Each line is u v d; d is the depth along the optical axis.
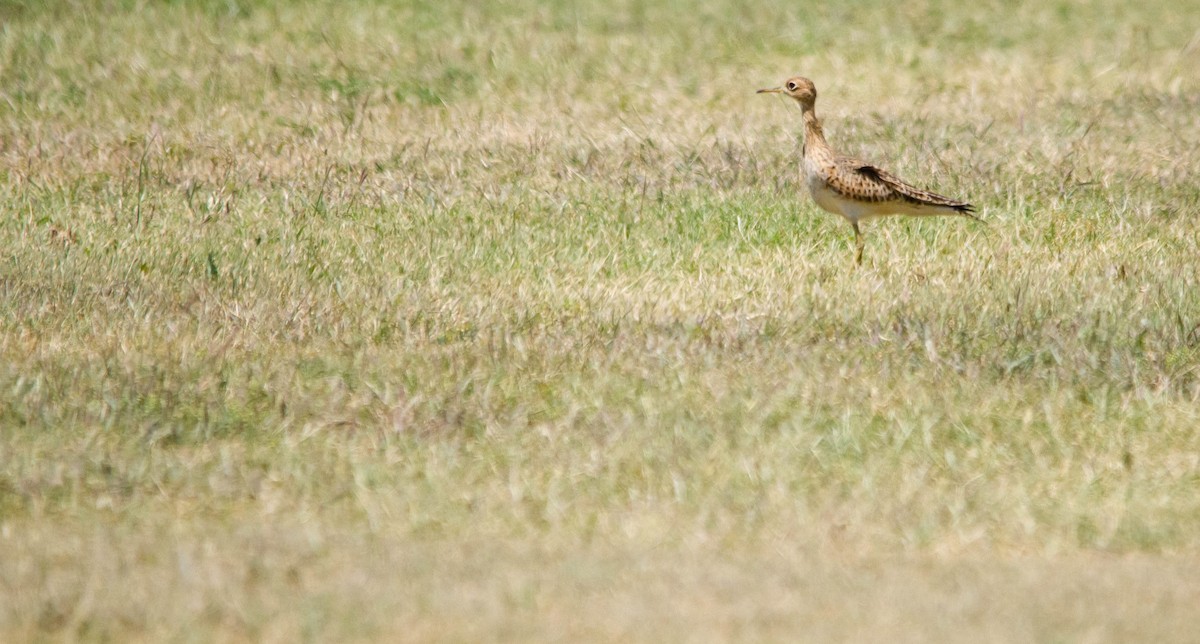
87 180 30.72
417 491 17.55
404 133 34.31
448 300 24.02
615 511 17.09
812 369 21.20
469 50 40.41
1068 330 22.62
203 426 19.23
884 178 26.50
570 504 17.27
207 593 14.72
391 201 29.38
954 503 17.27
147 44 39.50
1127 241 27.17
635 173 31.11
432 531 16.61
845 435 18.88
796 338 22.50
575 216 28.62
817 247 27.28
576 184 30.47
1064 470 18.33
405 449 18.70
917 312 23.38
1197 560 16.00
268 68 38.16
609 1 45.53
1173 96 38.22
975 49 42.84
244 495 17.50
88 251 26.25
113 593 14.72
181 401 20.00
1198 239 27.19
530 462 18.41
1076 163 31.86
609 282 25.30
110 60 38.28
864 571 15.45
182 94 36.47
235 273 25.17
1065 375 21.12
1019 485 17.88
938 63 41.47
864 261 26.41
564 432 19.19
